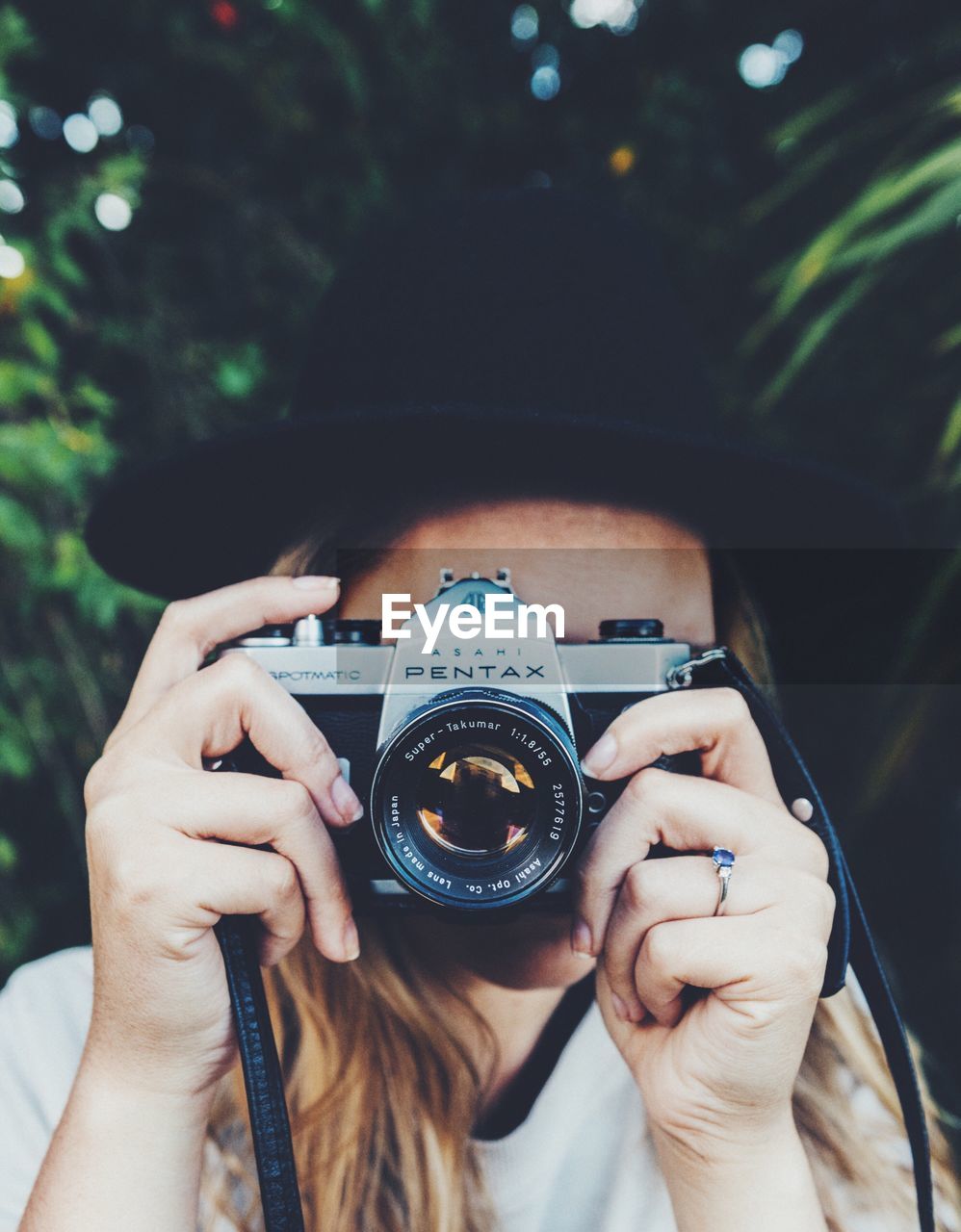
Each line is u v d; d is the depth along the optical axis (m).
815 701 2.22
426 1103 1.16
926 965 2.56
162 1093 0.93
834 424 2.37
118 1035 0.93
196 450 1.14
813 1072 1.25
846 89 1.89
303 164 2.50
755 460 1.12
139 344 2.25
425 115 2.53
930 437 2.18
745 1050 0.93
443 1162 1.13
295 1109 1.20
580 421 1.02
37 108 2.24
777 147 2.44
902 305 2.15
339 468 1.16
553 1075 1.17
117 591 1.94
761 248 2.44
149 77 2.34
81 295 2.26
